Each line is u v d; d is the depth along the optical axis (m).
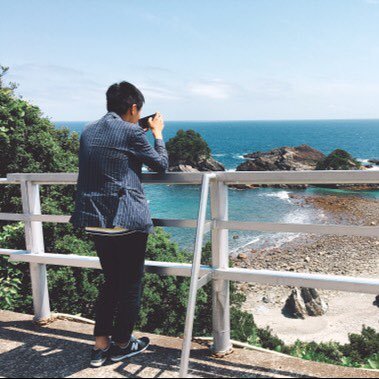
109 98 2.60
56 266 10.62
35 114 11.16
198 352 2.73
